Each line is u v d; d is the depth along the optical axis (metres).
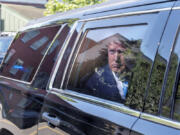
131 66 1.49
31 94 2.10
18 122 2.22
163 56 1.27
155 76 1.27
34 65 2.33
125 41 1.59
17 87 2.36
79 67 1.87
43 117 1.88
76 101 1.67
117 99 1.47
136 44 1.49
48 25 2.44
